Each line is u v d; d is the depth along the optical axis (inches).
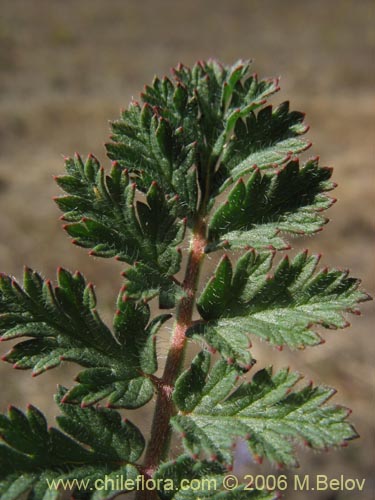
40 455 3.6
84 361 3.8
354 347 20.5
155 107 4.2
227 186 4.3
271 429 3.6
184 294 3.9
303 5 99.9
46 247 26.3
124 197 4.0
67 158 4.1
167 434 3.8
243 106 4.5
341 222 28.1
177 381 3.7
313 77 65.3
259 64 70.5
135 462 3.7
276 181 4.1
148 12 94.7
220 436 3.6
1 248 26.0
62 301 3.9
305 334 3.7
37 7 92.1
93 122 46.8
